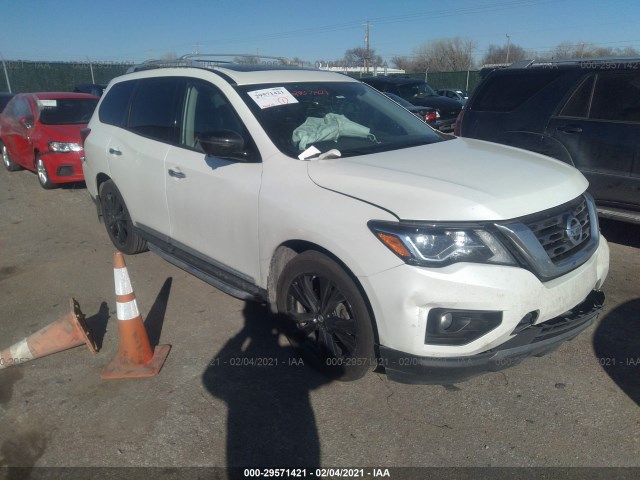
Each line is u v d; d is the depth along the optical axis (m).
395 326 2.76
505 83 6.21
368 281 2.84
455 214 2.70
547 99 5.80
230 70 4.18
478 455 2.79
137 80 5.11
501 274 2.66
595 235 3.24
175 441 2.96
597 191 5.48
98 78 32.56
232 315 4.33
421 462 2.76
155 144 4.55
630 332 3.89
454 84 37.44
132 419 3.14
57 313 4.52
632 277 4.80
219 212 3.80
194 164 4.03
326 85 4.30
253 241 3.57
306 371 3.54
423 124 4.41
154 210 4.62
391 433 2.96
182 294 4.75
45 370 3.67
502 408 3.13
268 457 2.83
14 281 5.23
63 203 8.22
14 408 3.28
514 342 2.80
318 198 3.12
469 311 2.66
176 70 4.59
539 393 3.25
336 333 3.23
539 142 5.84
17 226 7.12
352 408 3.18
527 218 2.79
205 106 4.10
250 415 3.15
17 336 4.17
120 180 5.04
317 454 2.84
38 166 9.13
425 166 3.21
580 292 3.00
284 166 3.40
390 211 2.81
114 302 4.68
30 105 9.67
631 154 5.18
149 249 5.39
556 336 2.95
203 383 3.45
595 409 3.10
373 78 16.64
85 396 3.37
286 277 3.39
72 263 5.63
